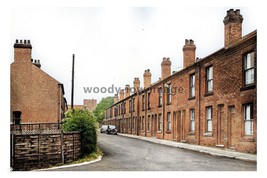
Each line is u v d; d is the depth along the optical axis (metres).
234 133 21.33
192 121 28.64
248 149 19.42
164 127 36.19
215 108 23.91
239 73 20.64
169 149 24.23
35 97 35.78
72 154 17.77
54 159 16.62
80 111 20.31
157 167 14.73
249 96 19.42
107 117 84.00
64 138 17.25
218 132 23.42
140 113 48.12
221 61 23.17
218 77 23.61
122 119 61.84
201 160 17.25
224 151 20.89
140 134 47.75
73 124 19.25
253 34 18.80
